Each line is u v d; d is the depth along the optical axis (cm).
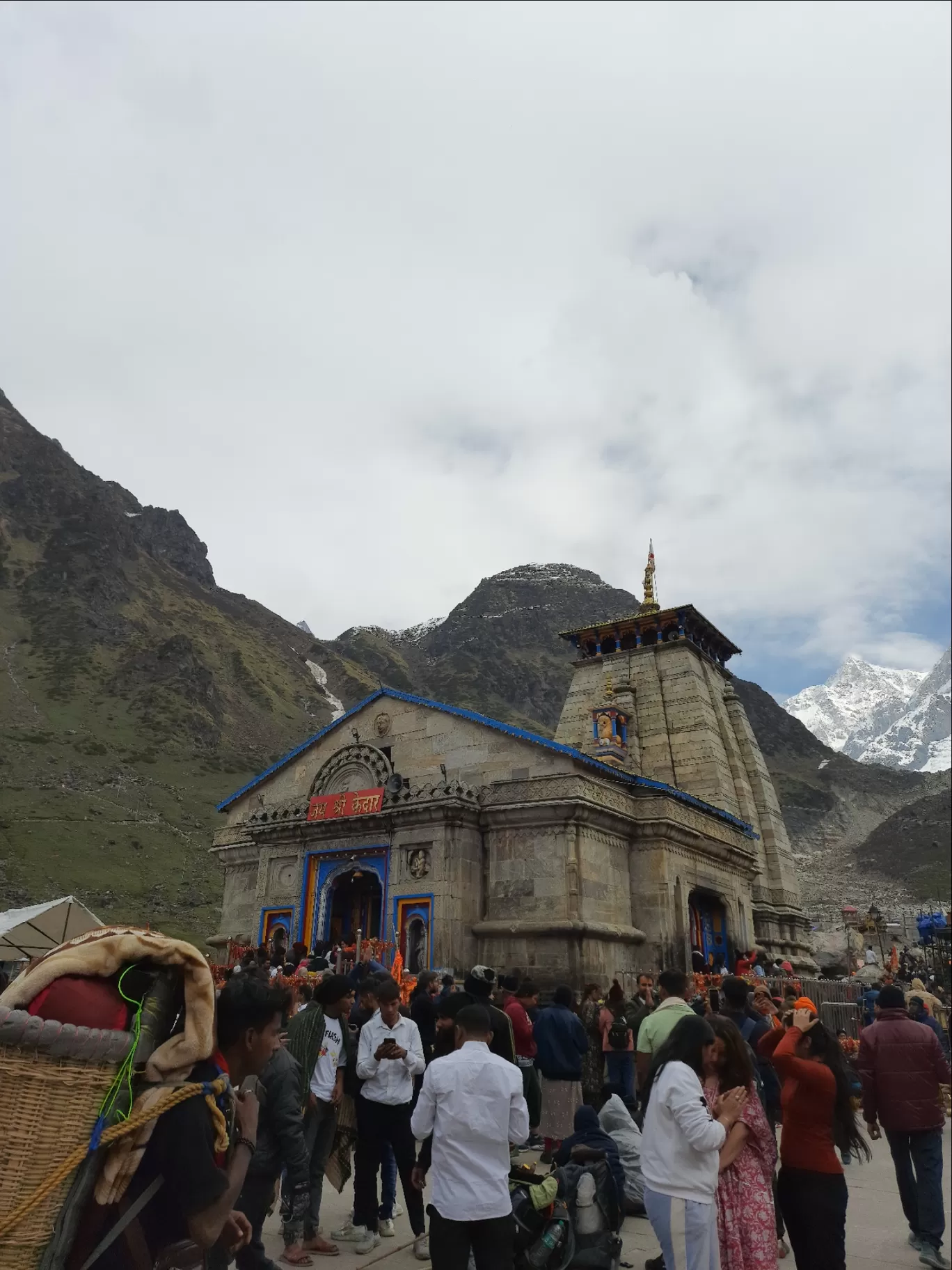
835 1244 653
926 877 11038
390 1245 909
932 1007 1980
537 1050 1338
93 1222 350
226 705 14750
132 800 9900
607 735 3916
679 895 2692
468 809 2544
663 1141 582
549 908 2392
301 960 1900
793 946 3925
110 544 18150
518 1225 752
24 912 2114
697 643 4541
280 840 2962
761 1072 1053
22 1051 326
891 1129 926
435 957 2388
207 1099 390
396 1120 888
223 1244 441
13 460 19238
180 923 7131
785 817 15588
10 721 11306
